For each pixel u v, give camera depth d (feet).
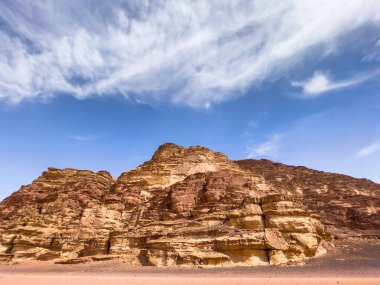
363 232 235.40
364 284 85.20
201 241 158.71
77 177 337.52
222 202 202.08
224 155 343.46
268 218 167.43
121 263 165.17
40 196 287.69
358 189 366.02
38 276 123.44
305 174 438.40
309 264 144.56
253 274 119.96
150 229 188.55
